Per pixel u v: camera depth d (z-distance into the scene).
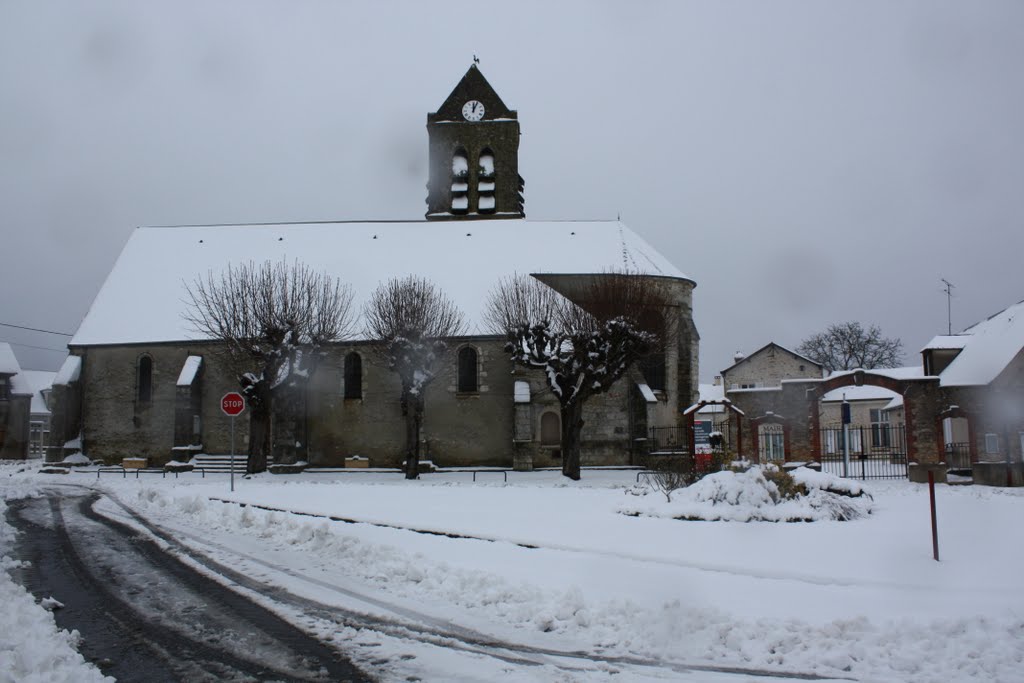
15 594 11.53
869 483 30.09
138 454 42.50
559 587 11.59
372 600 11.61
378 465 40.34
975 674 8.09
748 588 11.23
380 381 40.78
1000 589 11.00
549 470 38.28
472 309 41.62
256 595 11.98
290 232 47.75
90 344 43.34
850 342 72.50
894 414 50.81
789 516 16.66
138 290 45.50
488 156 49.28
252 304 38.12
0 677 7.66
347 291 43.25
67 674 7.84
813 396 32.25
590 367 34.16
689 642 9.20
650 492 20.75
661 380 42.03
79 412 43.25
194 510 22.05
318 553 15.45
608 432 39.81
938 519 16.98
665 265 44.31
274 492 25.77
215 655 9.08
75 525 19.78
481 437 39.72
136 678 8.32
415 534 16.41
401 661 8.80
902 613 9.95
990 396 31.67
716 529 15.73
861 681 8.05
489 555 14.02
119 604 11.48
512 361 38.22
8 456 72.38
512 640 9.59
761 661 8.65
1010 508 18.81
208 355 42.47
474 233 46.41
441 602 11.46
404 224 47.47
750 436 32.66
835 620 9.41
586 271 43.34
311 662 8.80
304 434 40.31
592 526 16.47
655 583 11.65
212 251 47.09
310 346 38.47
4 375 72.94
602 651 9.13
